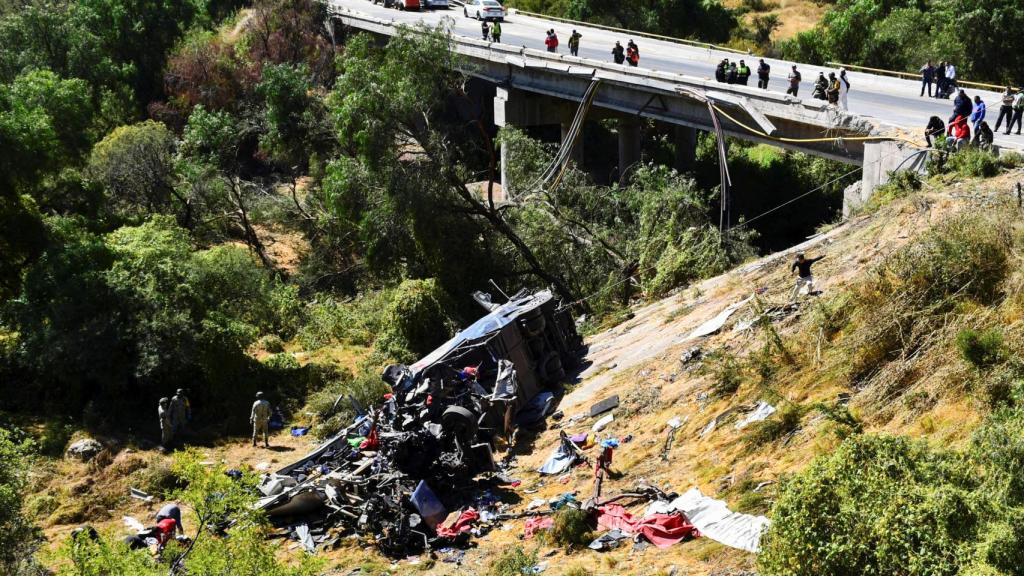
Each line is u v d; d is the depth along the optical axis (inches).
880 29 2069.4
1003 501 339.3
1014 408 411.5
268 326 1172.5
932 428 473.7
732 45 2502.5
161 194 1670.8
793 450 522.0
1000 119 983.0
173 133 2038.6
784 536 361.1
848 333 587.8
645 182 1285.7
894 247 676.1
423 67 1217.4
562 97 1659.7
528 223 1286.9
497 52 1775.3
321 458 682.2
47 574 532.4
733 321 729.0
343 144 1330.0
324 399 902.4
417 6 2501.2
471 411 704.4
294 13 2381.9
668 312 906.1
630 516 526.9
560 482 619.2
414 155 1339.8
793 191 1736.0
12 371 933.2
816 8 2871.6
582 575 465.7
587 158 2228.1
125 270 941.8
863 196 1014.4
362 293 1466.5
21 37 2135.8
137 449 823.1
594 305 1135.6
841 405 533.3
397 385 690.2
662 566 457.4
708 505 501.4
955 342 506.6
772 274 803.4
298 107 1953.7
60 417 882.1
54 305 911.7
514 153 1454.2
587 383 802.8
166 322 893.2
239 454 815.7
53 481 766.5
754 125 1272.1
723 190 1236.5
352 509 607.8
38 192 1305.4
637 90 1473.9
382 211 1259.8
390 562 557.3
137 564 403.5
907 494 348.5
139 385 895.7
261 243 1774.1
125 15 2326.5
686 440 604.1
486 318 821.2
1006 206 608.4
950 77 1285.7
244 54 2362.2
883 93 1373.0
